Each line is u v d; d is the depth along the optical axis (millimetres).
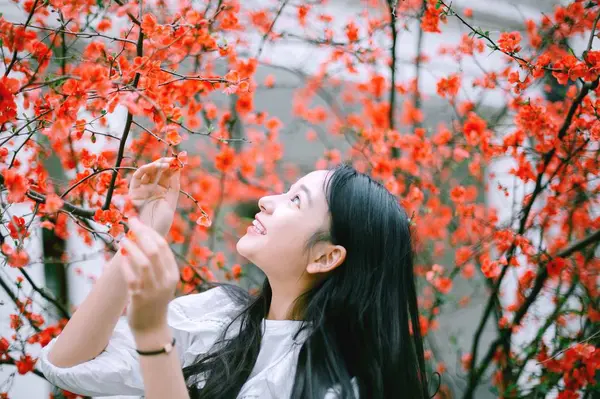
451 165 3676
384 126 3664
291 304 1691
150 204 1632
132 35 2609
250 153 3521
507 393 2891
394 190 3166
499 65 4328
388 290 1715
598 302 3027
